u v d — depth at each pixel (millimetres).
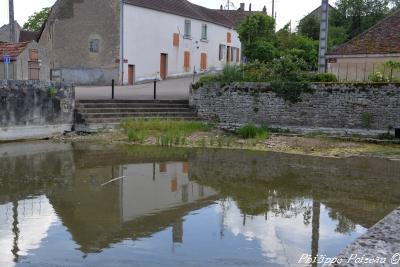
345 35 37750
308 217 7465
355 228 6949
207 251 5863
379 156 13352
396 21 21594
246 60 29516
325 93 17219
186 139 15688
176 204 8094
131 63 31703
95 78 31812
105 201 8172
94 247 5941
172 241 6207
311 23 38406
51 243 6051
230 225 6961
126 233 6496
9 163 11453
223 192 9039
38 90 15648
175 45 35719
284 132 17547
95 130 16578
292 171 11094
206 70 39781
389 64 18141
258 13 30859
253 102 18453
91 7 31844
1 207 7680
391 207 8133
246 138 16453
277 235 6562
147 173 10672
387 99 16172
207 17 40344
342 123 17016
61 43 32938
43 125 15836
